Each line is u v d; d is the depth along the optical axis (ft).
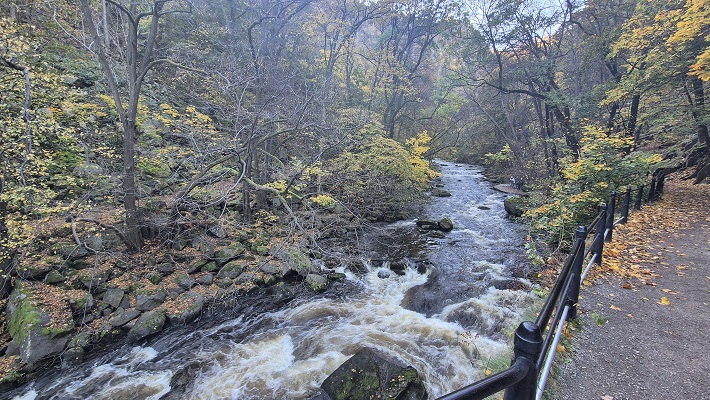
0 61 18.17
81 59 34.32
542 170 52.01
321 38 66.08
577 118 46.14
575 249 9.58
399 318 20.52
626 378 8.33
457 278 25.14
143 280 21.45
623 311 11.62
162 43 41.91
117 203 25.07
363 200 36.11
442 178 75.25
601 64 51.90
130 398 14.47
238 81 26.66
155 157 28.78
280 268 25.61
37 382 15.07
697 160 43.78
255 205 33.91
